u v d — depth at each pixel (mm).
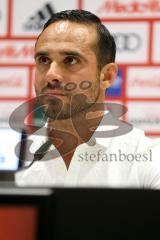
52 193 1170
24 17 5492
